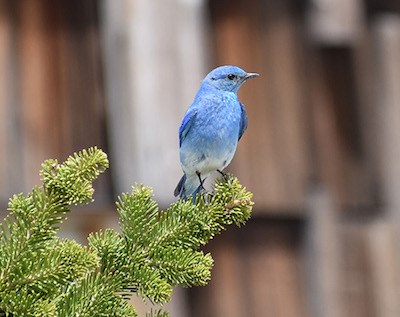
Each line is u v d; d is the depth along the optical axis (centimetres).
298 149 1387
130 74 1295
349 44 1437
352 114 1430
